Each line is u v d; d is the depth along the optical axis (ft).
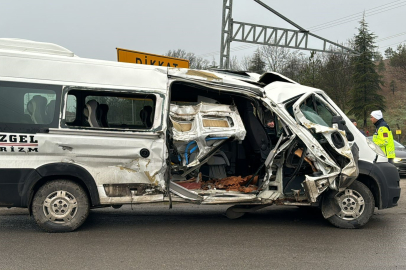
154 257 14.14
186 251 14.92
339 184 17.90
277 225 19.58
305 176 18.21
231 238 16.90
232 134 18.42
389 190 19.25
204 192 18.74
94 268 12.92
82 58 17.46
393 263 13.83
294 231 18.34
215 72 19.90
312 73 118.83
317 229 18.78
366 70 106.42
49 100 16.75
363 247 15.75
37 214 16.76
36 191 17.01
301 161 18.67
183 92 21.86
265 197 18.76
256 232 18.03
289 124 18.38
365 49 107.45
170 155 18.30
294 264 13.61
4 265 13.10
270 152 18.89
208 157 18.57
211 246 15.64
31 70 16.75
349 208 18.94
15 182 16.31
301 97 18.79
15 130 16.26
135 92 17.56
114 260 13.74
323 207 18.99
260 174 20.43
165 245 15.69
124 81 17.57
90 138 16.85
